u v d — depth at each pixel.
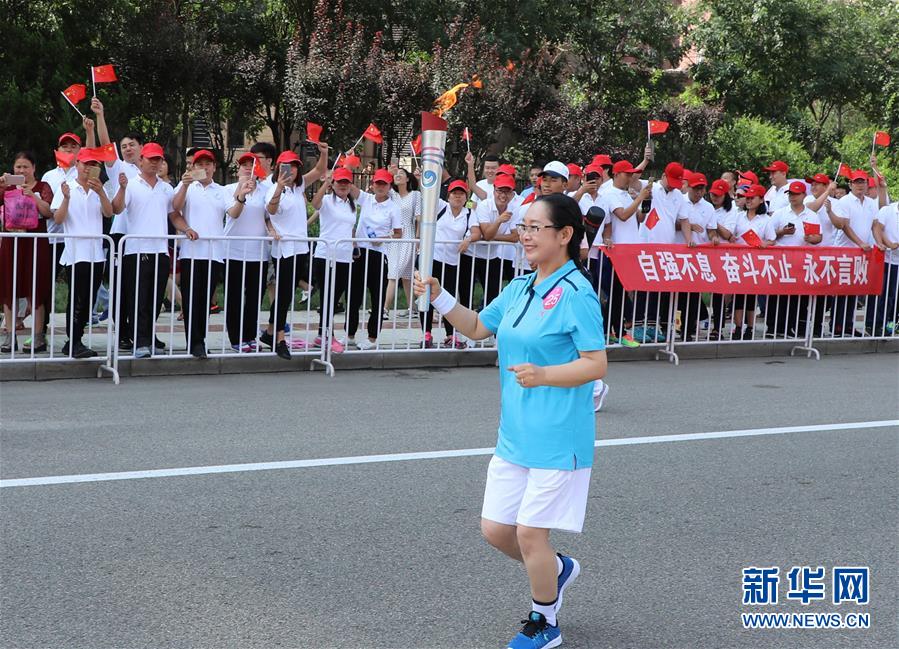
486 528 3.87
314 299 12.46
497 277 10.53
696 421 7.96
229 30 25.78
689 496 5.94
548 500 3.67
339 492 5.74
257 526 5.13
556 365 3.59
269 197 9.53
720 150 29.00
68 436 6.74
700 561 4.89
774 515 5.63
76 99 9.08
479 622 4.09
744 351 11.76
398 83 22.22
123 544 4.80
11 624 3.89
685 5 38.59
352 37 23.52
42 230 9.14
